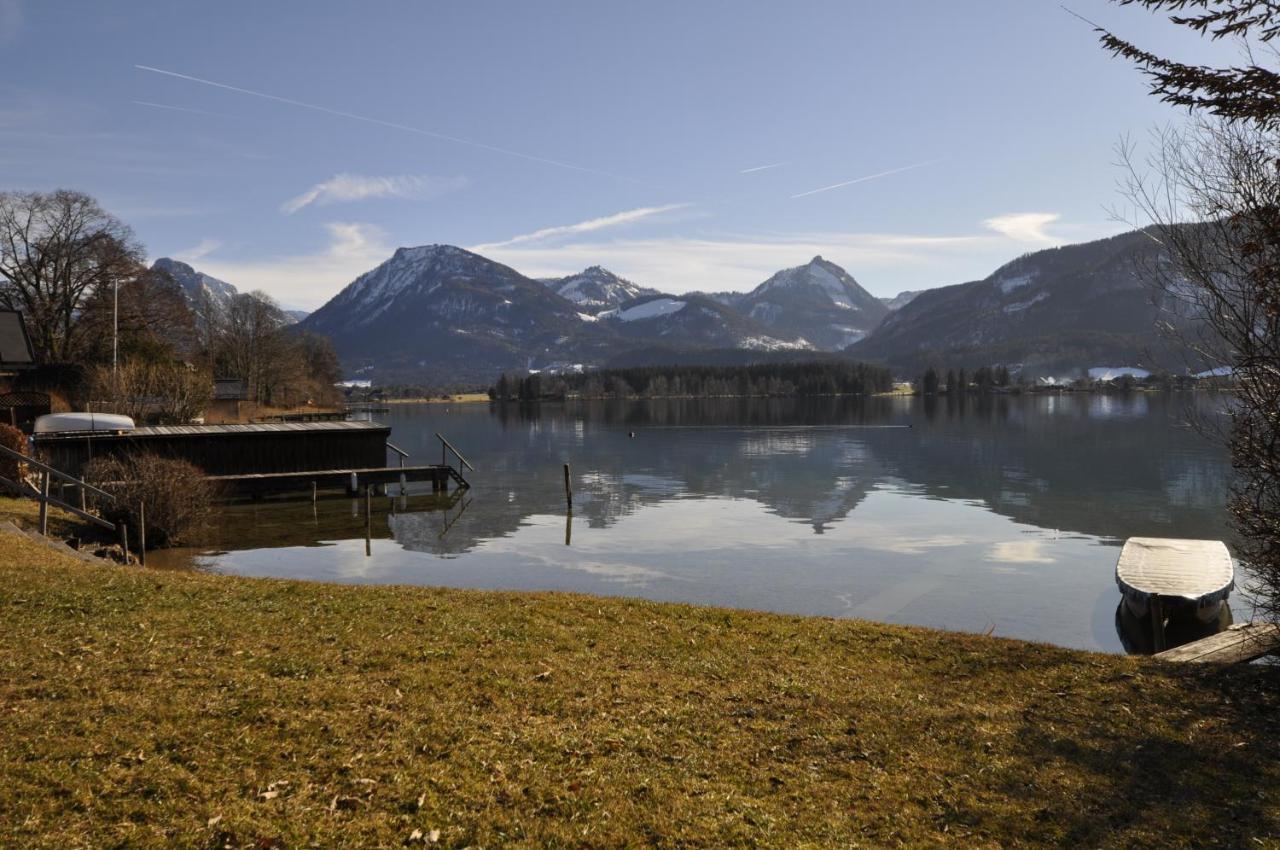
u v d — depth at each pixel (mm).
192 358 102125
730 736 9023
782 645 12547
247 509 39875
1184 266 10266
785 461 62375
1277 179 9102
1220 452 63594
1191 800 7648
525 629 12617
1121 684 10672
